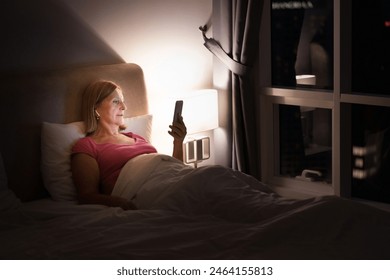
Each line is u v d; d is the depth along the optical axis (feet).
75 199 12.58
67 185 12.57
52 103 12.94
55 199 12.53
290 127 16.26
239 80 15.83
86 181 12.35
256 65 16.12
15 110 12.41
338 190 15.19
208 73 16.46
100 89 13.19
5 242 9.91
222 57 15.85
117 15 14.48
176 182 11.48
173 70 15.70
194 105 15.11
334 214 9.69
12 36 12.92
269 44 16.16
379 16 14.39
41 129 12.73
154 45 15.24
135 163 12.52
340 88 14.75
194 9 15.83
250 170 16.19
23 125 12.54
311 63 15.66
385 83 14.55
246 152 16.20
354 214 9.72
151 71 15.29
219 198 11.03
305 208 9.79
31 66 13.24
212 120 15.56
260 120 16.35
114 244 9.41
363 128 15.03
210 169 11.62
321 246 9.07
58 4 13.52
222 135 16.37
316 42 15.47
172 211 11.05
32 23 13.17
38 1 13.23
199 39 16.08
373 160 15.02
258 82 16.21
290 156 16.39
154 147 14.30
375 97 14.28
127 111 14.25
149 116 14.42
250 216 10.50
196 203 11.14
